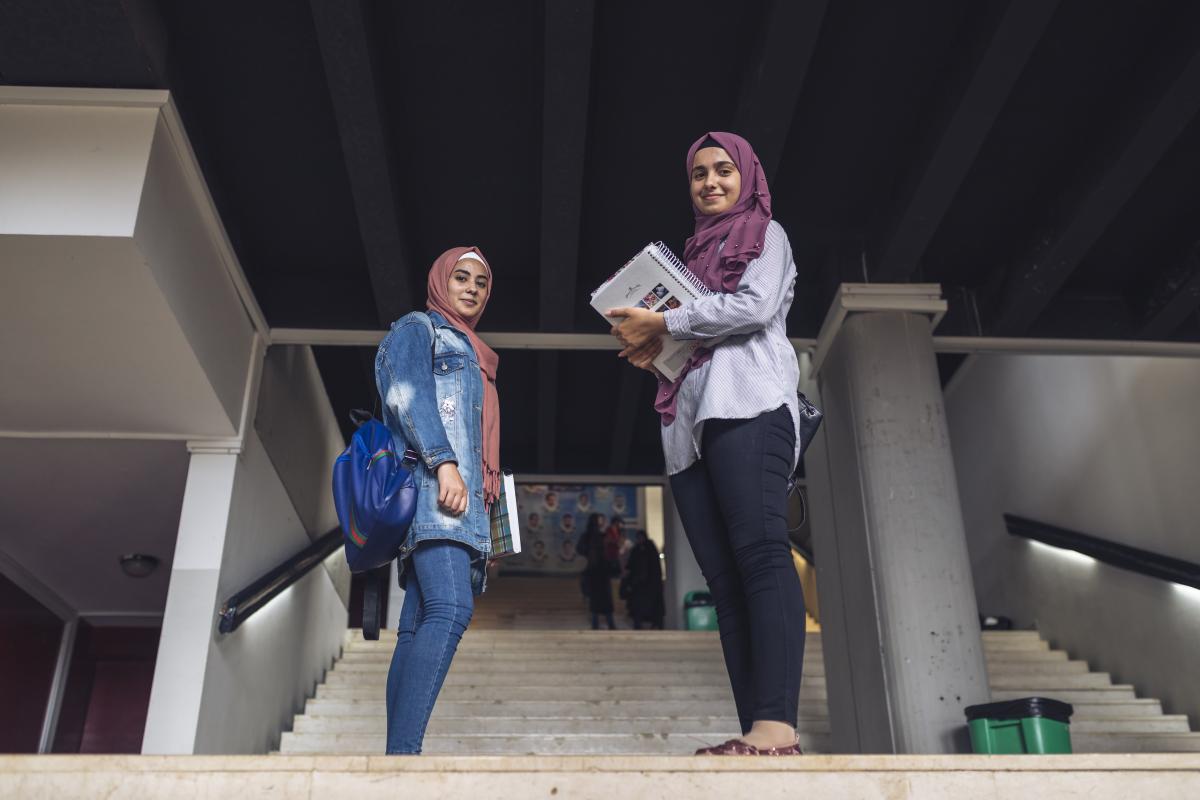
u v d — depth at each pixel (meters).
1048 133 5.00
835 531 5.82
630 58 4.53
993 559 8.56
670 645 8.49
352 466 2.11
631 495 16.09
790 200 5.51
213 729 4.97
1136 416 6.65
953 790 1.48
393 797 1.44
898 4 4.30
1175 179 5.24
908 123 4.95
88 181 3.93
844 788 1.47
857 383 5.55
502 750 6.09
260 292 5.89
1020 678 6.71
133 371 4.73
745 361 2.09
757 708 1.86
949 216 5.62
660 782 1.47
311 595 7.26
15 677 6.91
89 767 1.45
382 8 4.21
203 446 5.30
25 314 4.29
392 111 4.72
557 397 8.42
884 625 5.08
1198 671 5.98
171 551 6.80
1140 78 4.55
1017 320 5.78
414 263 5.82
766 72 4.21
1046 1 3.92
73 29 3.82
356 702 6.84
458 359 2.29
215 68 4.46
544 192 4.82
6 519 6.28
